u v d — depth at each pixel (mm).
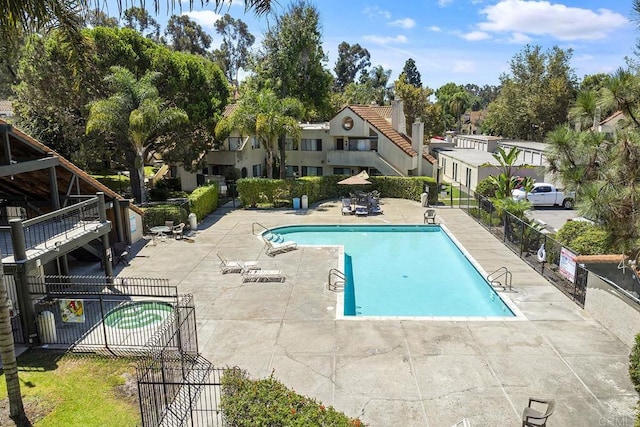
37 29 9133
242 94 39562
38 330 12195
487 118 68562
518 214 22297
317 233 26484
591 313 13680
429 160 38938
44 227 15227
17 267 11836
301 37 37875
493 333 12664
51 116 29875
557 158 11156
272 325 13289
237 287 16406
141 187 27844
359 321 13516
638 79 9828
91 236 15672
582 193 10398
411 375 10578
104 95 28828
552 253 17438
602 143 10742
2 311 8750
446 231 24828
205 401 9219
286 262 19312
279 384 7922
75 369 11070
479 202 27078
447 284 18688
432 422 8938
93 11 9281
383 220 27844
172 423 8430
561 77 58219
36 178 18500
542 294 15492
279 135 33531
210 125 33844
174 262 19484
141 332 13000
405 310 16172
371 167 38625
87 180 18484
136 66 30141
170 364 10391
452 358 11336
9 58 10008
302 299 15219
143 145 29766
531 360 11219
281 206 32250
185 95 32875
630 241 10016
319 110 42344
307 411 7109
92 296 15070
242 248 21531
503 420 8984
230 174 38188
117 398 9898
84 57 11883
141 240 23078
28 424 9055
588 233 17391
